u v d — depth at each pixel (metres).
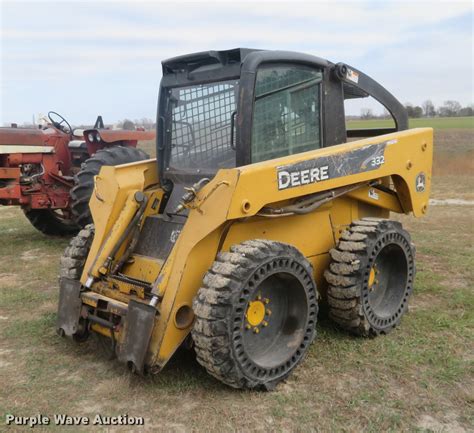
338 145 4.29
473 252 7.25
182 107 4.42
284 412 3.33
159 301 3.55
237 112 3.81
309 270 3.80
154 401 3.49
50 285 6.20
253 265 3.45
